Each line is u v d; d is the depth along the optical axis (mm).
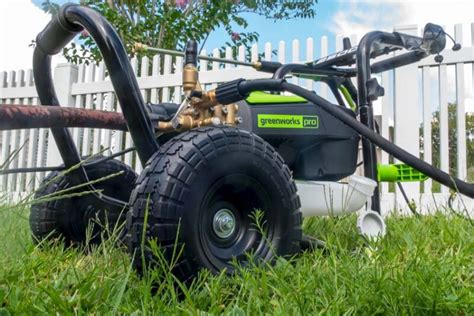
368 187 1536
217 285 955
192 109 1261
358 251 1294
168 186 973
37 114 952
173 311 878
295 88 1247
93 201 1562
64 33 1104
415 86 3088
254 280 972
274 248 1139
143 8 4711
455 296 937
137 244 979
